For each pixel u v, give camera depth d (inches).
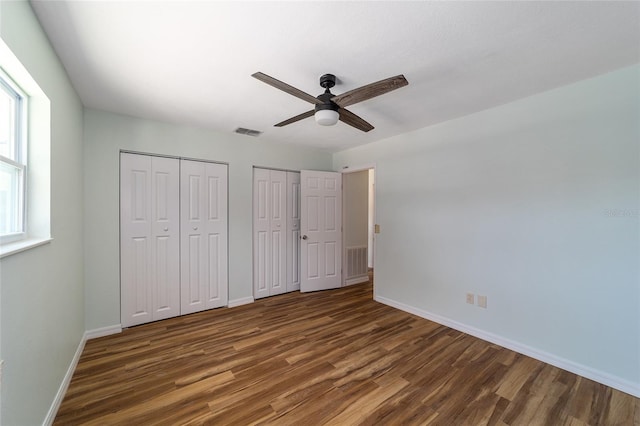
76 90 89.1
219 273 138.4
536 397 72.6
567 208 85.7
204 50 67.2
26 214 60.2
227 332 110.5
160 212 121.9
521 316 95.7
